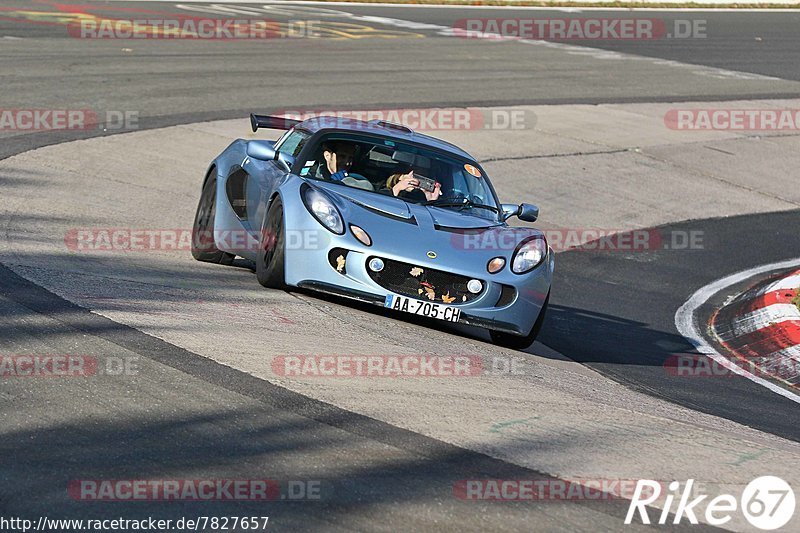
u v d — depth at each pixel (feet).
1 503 44.24
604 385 81.76
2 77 204.95
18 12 307.78
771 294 118.83
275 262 87.97
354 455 52.95
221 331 73.20
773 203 196.95
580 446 59.41
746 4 551.18
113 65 233.55
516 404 66.95
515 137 214.48
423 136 105.70
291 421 56.70
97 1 358.84
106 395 57.31
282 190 88.84
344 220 85.20
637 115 253.44
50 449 49.85
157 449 51.03
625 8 502.79
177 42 281.54
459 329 95.66
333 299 92.22
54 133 165.07
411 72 274.57
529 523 47.47
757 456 63.05
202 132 181.47
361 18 388.37
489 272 84.58
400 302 82.64
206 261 106.11
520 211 100.78
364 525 45.27
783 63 365.61
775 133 251.80
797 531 51.13
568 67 315.17
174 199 139.13
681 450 61.62
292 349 71.36
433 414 61.46
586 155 209.15
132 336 68.64
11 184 128.98
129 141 167.73
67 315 71.82
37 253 94.07
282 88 231.91
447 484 50.70
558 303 119.96
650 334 110.11
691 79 315.58
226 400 58.70
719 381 92.38
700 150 226.79
